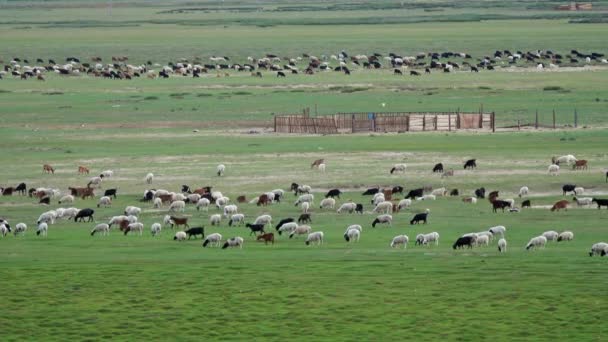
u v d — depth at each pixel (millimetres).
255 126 103875
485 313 41406
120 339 39438
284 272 48094
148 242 57500
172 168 81625
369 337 39031
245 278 47188
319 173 78188
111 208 68875
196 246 56000
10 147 92812
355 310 42125
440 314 41406
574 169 77688
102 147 92188
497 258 50312
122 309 42906
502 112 110062
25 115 112688
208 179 77250
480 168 78875
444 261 49812
